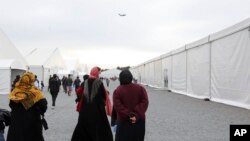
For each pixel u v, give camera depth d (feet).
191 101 82.33
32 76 23.11
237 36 65.31
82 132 26.53
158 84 161.89
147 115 54.34
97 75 27.17
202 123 44.21
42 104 22.91
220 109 61.93
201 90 90.22
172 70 129.39
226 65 71.36
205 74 86.02
